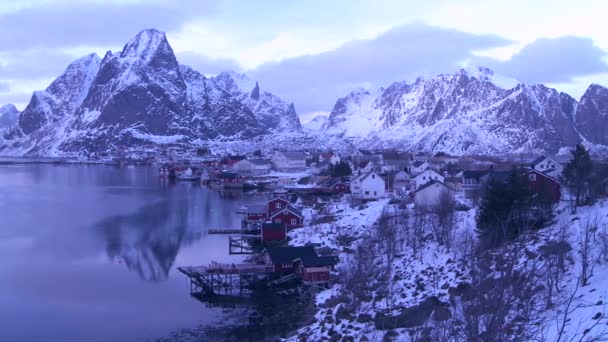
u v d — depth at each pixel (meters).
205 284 67.50
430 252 65.12
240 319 57.03
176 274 74.12
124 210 132.12
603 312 37.09
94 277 72.69
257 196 165.25
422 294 53.44
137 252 86.56
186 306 61.25
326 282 66.81
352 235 85.56
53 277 72.62
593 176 73.25
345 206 114.19
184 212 129.00
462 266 56.47
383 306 52.59
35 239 96.44
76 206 139.12
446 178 126.94
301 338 49.00
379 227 77.94
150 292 66.25
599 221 58.16
